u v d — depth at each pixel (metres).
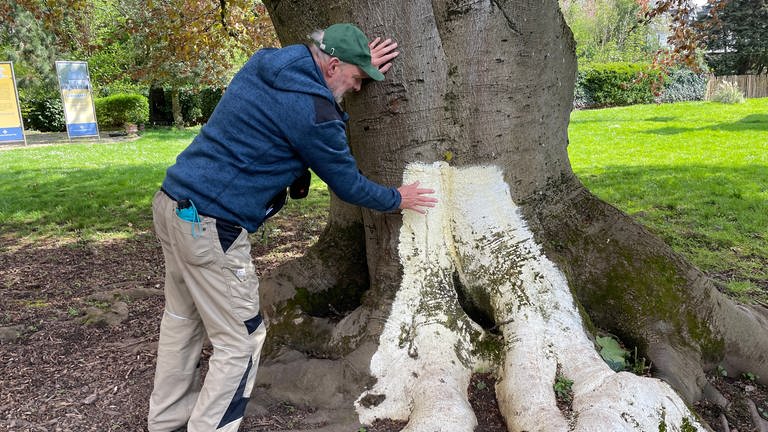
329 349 3.20
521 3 2.97
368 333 3.06
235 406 2.51
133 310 4.61
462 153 3.08
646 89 26.17
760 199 7.70
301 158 2.37
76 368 3.54
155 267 5.99
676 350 3.13
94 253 6.51
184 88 24.20
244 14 8.20
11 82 18.94
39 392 3.22
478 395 2.87
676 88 26.75
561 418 2.37
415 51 2.90
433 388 2.70
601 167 10.61
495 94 3.02
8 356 3.75
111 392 3.20
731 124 16.22
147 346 3.78
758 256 5.76
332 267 3.81
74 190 10.17
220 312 2.43
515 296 3.03
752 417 3.04
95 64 26.05
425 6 2.89
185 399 2.77
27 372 3.50
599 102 26.44
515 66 3.04
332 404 2.88
